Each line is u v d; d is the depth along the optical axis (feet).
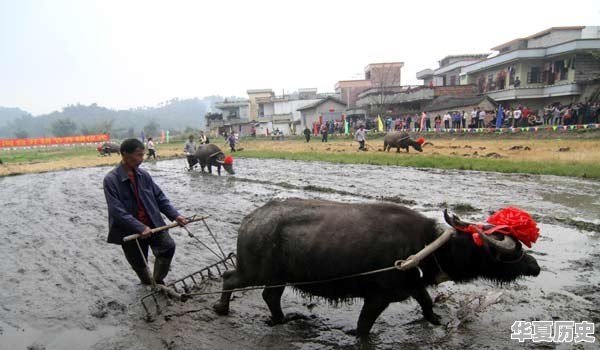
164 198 20.38
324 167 67.00
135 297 20.43
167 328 17.44
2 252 28.81
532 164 52.85
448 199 37.04
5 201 50.42
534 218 30.12
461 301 18.38
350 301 18.44
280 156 87.10
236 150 113.60
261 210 16.96
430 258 14.99
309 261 15.38
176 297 18.89
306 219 15.83
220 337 16.58
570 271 21.07
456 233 14.75
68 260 26.35
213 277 21.88
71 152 169.48
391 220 14.96
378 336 16.07
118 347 16.37
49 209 43.34
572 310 17.29
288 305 18.95
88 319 18.66
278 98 231.50
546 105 126.52
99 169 86.79
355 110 172.35
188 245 27.73
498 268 14.62
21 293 21.72
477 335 15.81
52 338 17.35
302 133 185.16
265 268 16.30
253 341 16.20
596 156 56.34
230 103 252.83
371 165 66.49
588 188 39.73
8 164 109.29
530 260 14.61
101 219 37.09
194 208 39.34
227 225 32.40
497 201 35.65
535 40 144.97
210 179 60.64
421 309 17.93
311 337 16.31
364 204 15.90
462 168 56.08
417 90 150.41
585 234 26.53
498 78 138.62
